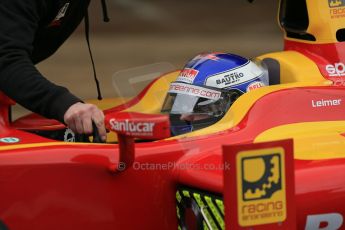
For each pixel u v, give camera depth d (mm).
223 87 10578
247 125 10047
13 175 8969
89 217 9227
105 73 25266
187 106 10461
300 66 11438
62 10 10227
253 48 29406
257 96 10281
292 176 8492
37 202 9055
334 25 11633
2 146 9312
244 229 8305
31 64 9508
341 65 11508
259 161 8320
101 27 33594
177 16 36344
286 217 8484
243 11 37344
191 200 9352
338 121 10422
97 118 9195
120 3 39000
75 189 9156
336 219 9289
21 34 9570
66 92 9367
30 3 9695
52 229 9125
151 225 9484
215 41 30766
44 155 9102
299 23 12180
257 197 8336
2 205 8945
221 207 8953
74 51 28875
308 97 10406
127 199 9344
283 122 10188
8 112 10453
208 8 38344
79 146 9344
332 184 9188
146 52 28797
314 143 9852
